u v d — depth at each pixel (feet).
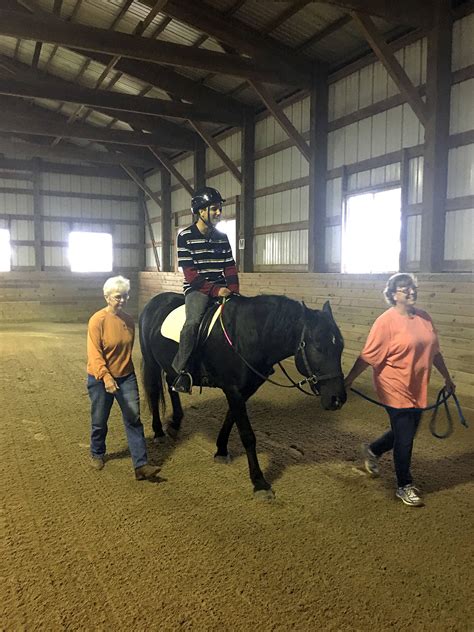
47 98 32.89
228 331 10.91
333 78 29.30
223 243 12.25
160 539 8.87
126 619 6.86
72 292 54.03
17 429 14.90
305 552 8.50
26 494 10.63
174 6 25.91
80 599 7.26
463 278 19.60
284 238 34.76
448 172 22.39
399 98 24.99
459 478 11.58
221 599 7.29
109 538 8.90
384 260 26.66
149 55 25.76
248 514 9.82
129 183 59.88
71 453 13.04
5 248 54.34
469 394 18.25
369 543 8.80
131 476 11.63
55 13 32.40
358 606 7.17
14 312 51.47
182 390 11.27
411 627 6.77
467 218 21.66
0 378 21.84
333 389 9.62
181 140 44.80
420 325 9.89
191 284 11.55
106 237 59.21
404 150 24.62
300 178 32.71
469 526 9.41
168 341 12.45
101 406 11.66
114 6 29.99
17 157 53.88
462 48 21.53
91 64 37.96
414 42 23.95
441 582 7.73
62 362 25.89
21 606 7.10
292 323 10.24
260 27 27.73
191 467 12.18
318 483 11.27
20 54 39.93
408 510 10.02
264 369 10.92
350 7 20.49
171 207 53.98
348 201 28.73
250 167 37.70
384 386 10.02
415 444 13.79
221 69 27.37
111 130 43.09
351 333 24.72
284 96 33.63
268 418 16.37
